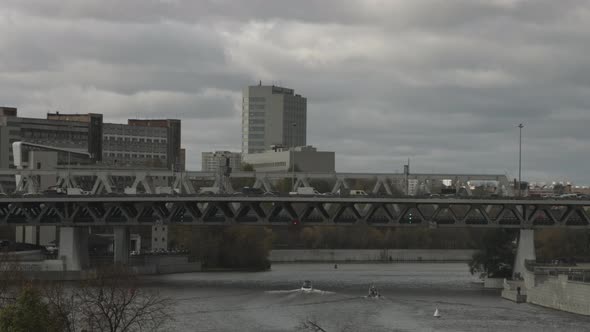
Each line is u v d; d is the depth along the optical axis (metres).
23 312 134.00
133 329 177.25
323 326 191.88
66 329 151.62
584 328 189.50
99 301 161.50
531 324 194.88
